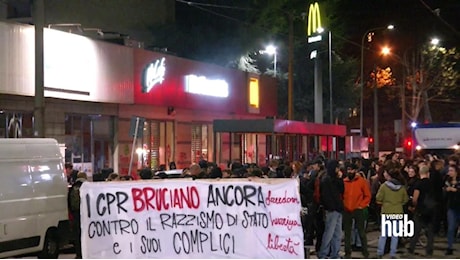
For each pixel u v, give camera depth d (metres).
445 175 17.16
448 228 15.23
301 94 44.84
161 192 9.70
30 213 13.16
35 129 15.89
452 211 15.12
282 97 44.31
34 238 13.24
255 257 9.56
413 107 57.81
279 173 16.39
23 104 20.36
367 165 21.47
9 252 12.61
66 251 15.91
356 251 15.65
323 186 13.61
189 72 28.80
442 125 30.02
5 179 12.66
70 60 21.02
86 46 21.83
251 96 35.00
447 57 58.59
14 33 18.80
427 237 14.85
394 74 59.03
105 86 22.91
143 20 34.78
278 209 9.56
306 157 29.28
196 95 29.41
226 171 15.28
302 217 14.38
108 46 23.09
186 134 29.88
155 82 25.72
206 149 31.81
